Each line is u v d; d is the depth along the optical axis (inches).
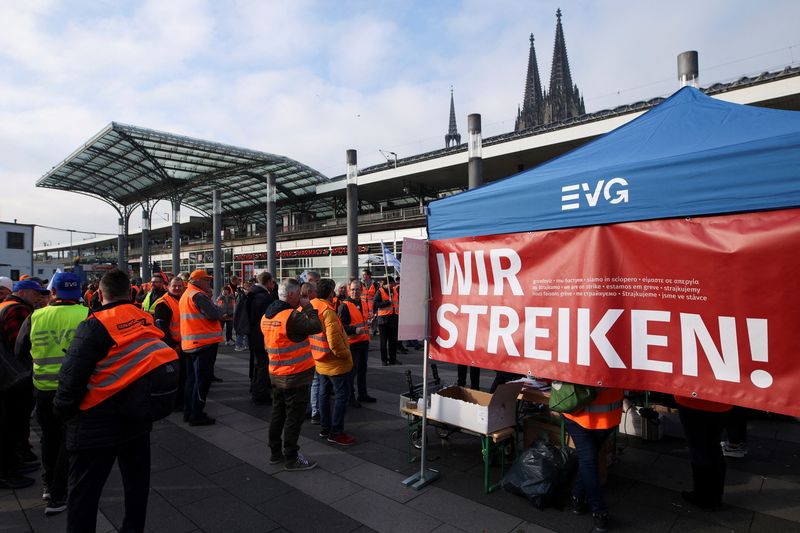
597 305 121.6
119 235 1457.9
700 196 104.0
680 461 172.2
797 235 93.8
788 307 94.6
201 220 1887.3
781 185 93.5
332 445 191.8
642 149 127.3
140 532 110.3
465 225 153.5
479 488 151.4
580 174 124.6
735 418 174.1
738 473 161.9
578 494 133.6
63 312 144.4
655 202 110.8
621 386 116.6
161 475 163.5
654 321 112.6
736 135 113.0
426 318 159.5
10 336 156.7
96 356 101.6
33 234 1411.2
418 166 1008.9
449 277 156.2
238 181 1221.7
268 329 167.6
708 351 104.4
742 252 100.2
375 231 1055.0
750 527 126.0
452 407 157.9
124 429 105.2
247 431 211.3
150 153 960.3
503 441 155.2
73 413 101.3
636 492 147.6
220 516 135.0
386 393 279.7
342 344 185.5
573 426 128.5
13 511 140.9
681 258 108.7
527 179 142.5
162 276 298.8
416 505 140.3
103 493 152.9
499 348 142.0
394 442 195.5
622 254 118.3
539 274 134.3
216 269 1045.8
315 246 1171.3
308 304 170.6
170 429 214.4
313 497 146.3
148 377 106.0
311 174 1146.7
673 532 123.5
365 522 131.0
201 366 217.2
